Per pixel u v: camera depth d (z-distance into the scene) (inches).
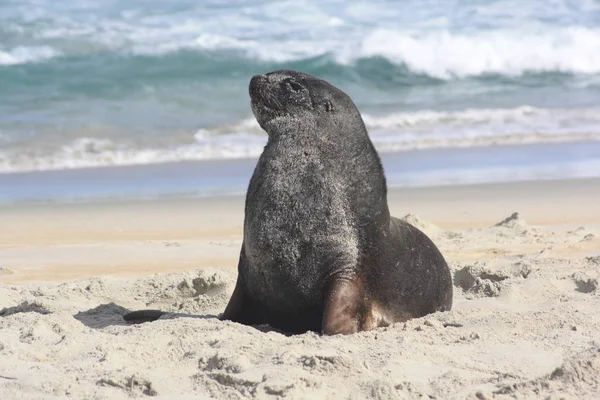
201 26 4411.9
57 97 3629.4
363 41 4276.6
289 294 1083.3
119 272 1652.3
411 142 3176.7
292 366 888.9
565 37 4409.5
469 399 822.5
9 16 4370.1
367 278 1089.4
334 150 1091.3
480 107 3708.2
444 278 1202.0
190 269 1656.0
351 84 4003.4
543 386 849.5
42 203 2370.8
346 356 900.0
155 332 1056.8
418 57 4173.2
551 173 2696.9
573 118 3555.6
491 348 999.0
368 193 1096.8
